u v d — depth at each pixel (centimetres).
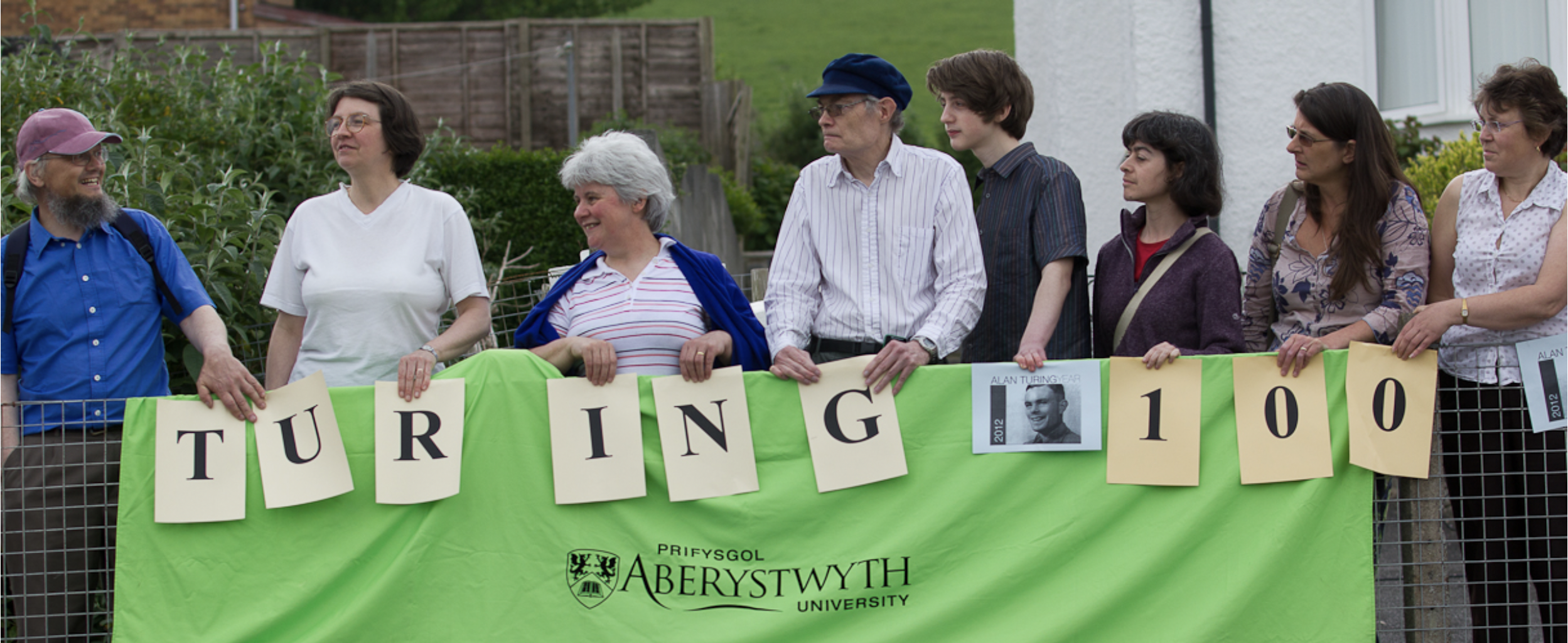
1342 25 812
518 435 370
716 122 1495
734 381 370
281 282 409
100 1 1848
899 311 388
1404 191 384
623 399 369
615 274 391
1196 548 367
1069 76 896
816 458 369
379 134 399
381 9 3294
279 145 805
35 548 379
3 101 729
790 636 366
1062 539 367
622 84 1481
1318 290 395
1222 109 813
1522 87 370
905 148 397
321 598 366
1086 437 369
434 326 412
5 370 383
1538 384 373
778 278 400
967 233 386
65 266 387
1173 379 369
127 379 388
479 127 1464
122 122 719
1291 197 414
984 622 366
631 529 368
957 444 371
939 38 5078
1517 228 379
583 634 366
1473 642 393
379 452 366
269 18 1927
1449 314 361
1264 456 367
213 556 366
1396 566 378
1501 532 386
